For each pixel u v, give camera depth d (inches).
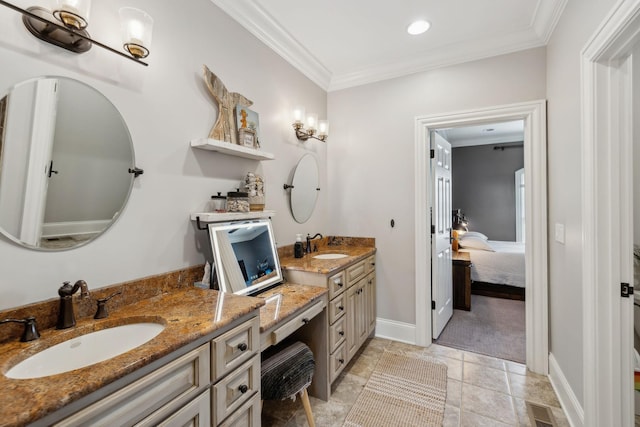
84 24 40.3
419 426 66.2
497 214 219.8
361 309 96.2
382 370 88.6
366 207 113.2
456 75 98.0
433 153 108.3
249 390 46.9
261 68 84.0
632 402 53.2
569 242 68.1
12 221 38.2
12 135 38.2
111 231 48.7
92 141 46.3
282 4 75.1
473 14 79.4
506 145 216.5
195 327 39.2
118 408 29.3
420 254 103.2
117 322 43.4
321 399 75.1
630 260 53.3
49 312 40.6
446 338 109.7
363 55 100.5
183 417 35.7
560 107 73.8
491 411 70.9
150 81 54.6
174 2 59.1
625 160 53.1
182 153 60.5
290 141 97.0
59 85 42.5
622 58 52.7
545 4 74.3
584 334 57.9
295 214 99.3
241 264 67.1
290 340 76.7
